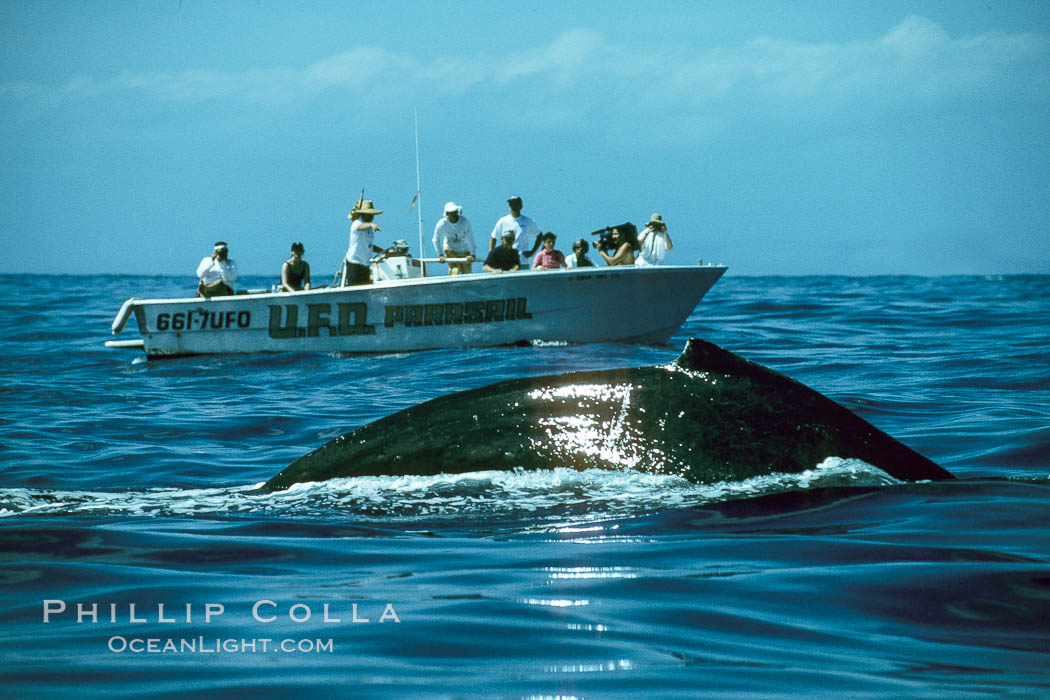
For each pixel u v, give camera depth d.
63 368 60.41
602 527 18.06
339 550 17.08
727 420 20.38
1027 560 15.48
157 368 60.38
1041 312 88.69
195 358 64.62
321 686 10.93
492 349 61.88
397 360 59.31
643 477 19.86
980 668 11.48
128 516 19.77
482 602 14.05
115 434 34.50
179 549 17.16
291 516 19.44
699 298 63.78
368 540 17.72
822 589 14.36
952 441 29.17
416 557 16.61
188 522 19.14
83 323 95.25
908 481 20.41
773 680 11.12
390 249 68.12
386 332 63.50
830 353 57.62
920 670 11.41
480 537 17.73
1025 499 19.28
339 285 67.19
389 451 21.23
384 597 14.35
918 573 14.89
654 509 19.03
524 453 20.50
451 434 21.06
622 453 20.22
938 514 18.27
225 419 37.88
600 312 62.47
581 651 12.09
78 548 17.22
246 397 45.34
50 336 81.88
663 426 20.41
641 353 58.84
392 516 19.28
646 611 13.60
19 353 68.00
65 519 19.50
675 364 21.36
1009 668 11.49
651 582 14.84
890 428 31.83
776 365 52.34
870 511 18.45
